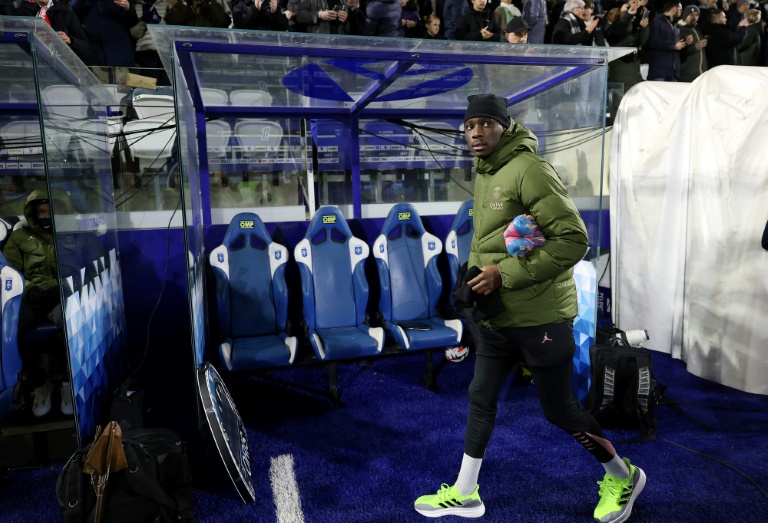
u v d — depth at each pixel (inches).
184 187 82.6
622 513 72.4
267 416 110.6
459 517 75.7
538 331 63.6
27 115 126.1
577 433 67.6
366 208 156.9
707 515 75.0
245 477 80.3
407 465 90.2
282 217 153.1
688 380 126.3
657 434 99.4
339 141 152.9
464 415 109.8
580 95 106.2
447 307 136.9
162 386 130.6
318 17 151.9
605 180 158.2
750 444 95.0
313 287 127.3
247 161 149.3
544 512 76.2
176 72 79.7
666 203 138.3
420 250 136.8
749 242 115.4
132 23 139.9
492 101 61.6
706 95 126.6
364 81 115.8
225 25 136.2
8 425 92.7
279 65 101.3
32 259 106.6
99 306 102.4
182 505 73.7
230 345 112.3
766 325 113.9
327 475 87.5
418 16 176.9
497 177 63.7
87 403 91.0
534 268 59.3
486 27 156.6
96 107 108.4
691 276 131.0
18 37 72.9
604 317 165.2
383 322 128.9
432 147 162.2
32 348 101.3
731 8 201.9
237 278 123.3
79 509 66.5
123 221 133.0
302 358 113.9
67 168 85.9
